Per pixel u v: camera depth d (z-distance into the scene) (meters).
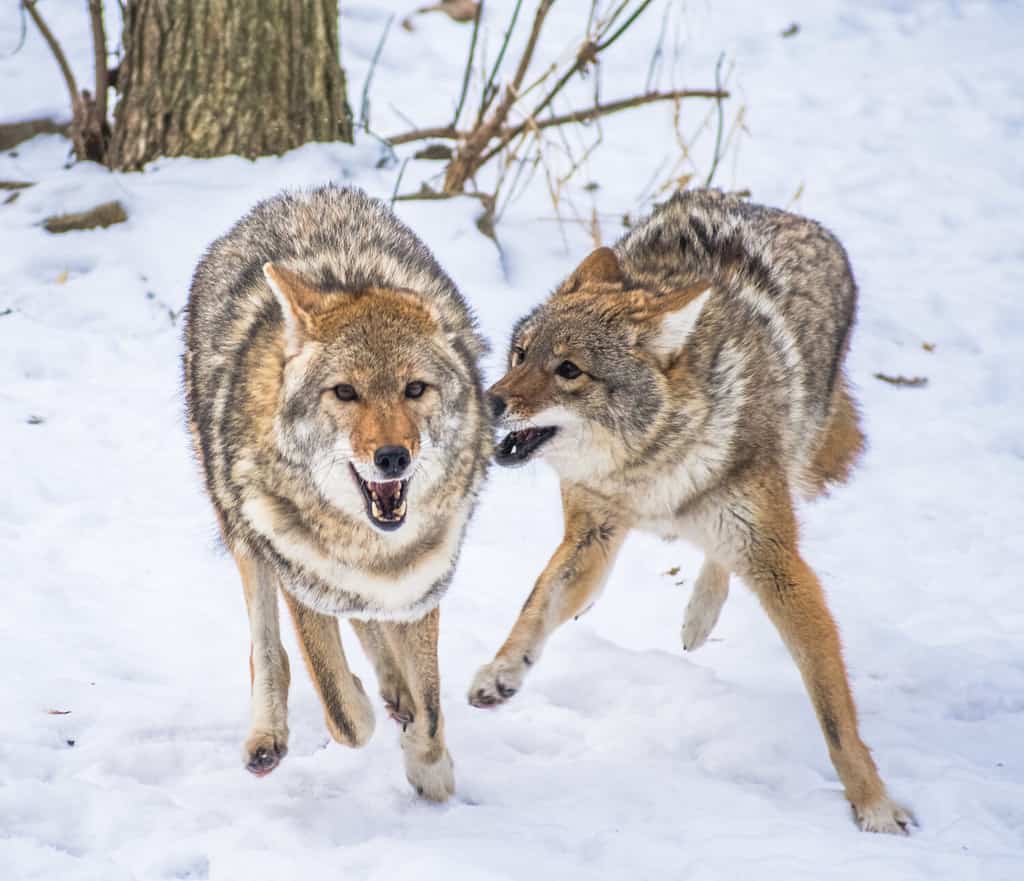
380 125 22.08
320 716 9.18
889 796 8.52
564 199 20.02
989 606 11.94
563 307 9.61
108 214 16.45
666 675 10.19
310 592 7.95
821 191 21.91
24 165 18.44
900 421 15.80
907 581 12.35
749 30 28.31
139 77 17.77
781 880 7.07
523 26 27.09
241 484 8.00
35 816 7.16
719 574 10.75
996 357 17.42
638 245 10.79
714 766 8.99
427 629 8.16
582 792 8.33
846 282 11.52
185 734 8.59
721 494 9.20
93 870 6.61
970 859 7.50
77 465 12.55
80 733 8.38
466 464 8.10
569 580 9.53
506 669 8.86
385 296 7.93
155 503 12.19
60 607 10.09
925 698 10.24
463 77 24.72
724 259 10.29
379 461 7.31
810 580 9.08
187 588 10.77
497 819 7.87
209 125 17.66
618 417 9.27
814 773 9.00
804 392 10.13
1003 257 20.36
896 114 25.12
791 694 10.12
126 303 15.40
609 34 27.23
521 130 18.88
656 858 7.39
